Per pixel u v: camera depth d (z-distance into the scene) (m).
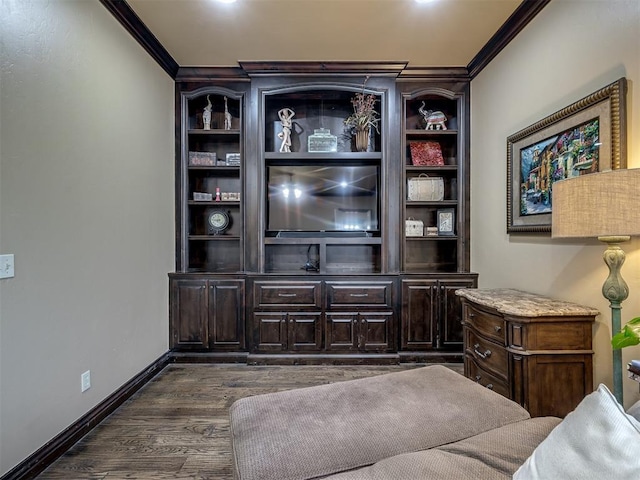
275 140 3.70
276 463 0.98
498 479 0.86
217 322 3.22
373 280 3.21
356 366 3.14
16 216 1.58
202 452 1.87
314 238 3.32
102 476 1.68
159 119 3.02
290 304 3.20
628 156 1.63
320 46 2.93
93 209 2.13
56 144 1.83
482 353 2.13
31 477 1.64
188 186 3.40
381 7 2.41
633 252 1.60
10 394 1.55
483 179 3.12
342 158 3.35
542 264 2.26
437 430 1.14
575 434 0.75
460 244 3.39
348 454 1.02
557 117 2.05
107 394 2.26
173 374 2.95
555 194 1.54
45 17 1.76
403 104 3.36
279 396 1.38
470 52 3.04
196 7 2.41
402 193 3.33
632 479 0.61
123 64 2.47
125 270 2.49
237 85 3.34
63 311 1.87
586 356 1.76
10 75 1.56
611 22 1.73
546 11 2.23
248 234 3.27
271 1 2.35
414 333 3.23
